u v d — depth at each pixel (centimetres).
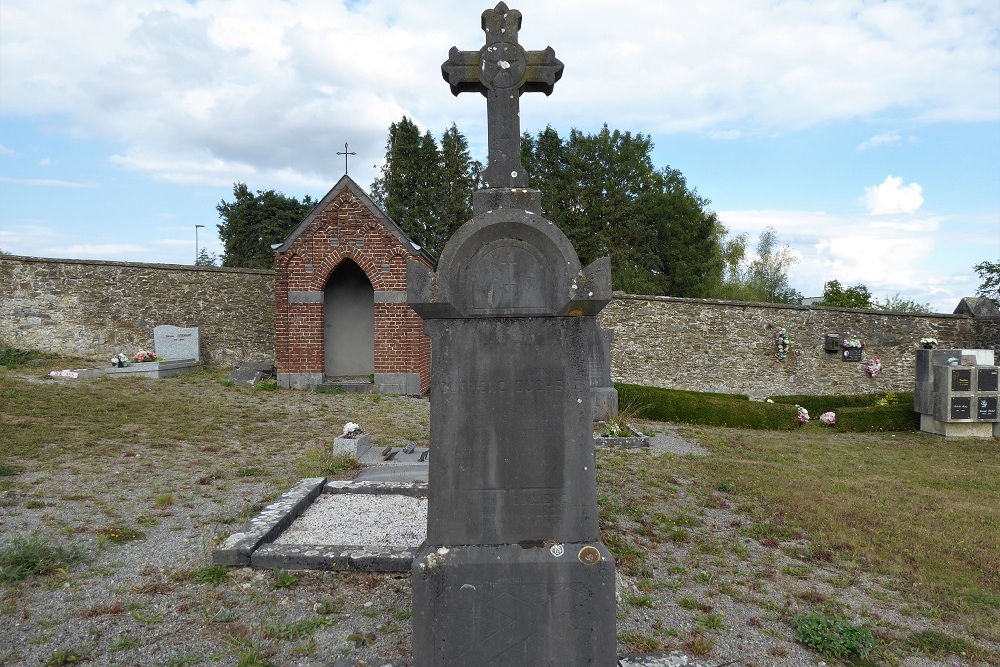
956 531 710
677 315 2028
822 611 495
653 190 4025
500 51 396
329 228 1588
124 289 1822
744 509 770
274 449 956
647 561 579
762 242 4956
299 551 509
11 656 372
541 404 376
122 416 1105
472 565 366
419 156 3712
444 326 375
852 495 863
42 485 702
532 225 370
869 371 2047
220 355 1881
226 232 4303
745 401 1600
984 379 1460
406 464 884
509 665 368
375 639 411
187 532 579
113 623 414
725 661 410
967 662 432
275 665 380
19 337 1744
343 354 1816
